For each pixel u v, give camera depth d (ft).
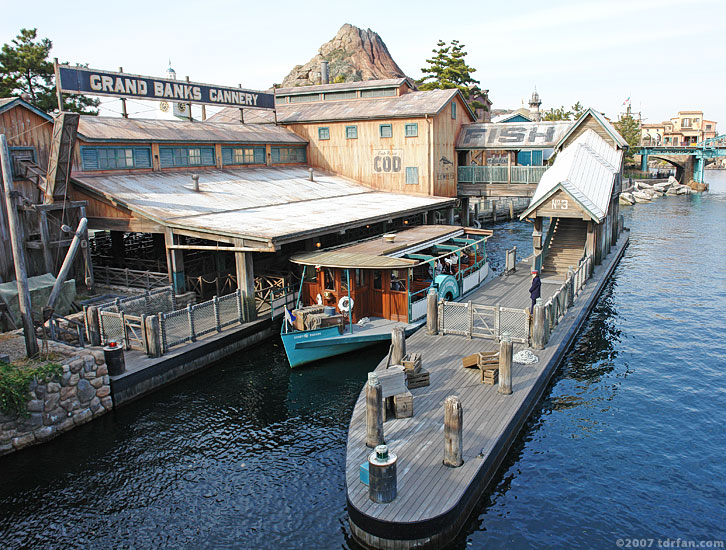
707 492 41.32
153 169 97.55
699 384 59.57
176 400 57.52
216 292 83.41
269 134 126.21
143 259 93.76
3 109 71.20
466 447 41.27
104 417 54.03
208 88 114.01
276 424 52.65
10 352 55.42
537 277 66.08
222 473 44.88
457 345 61.93
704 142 335.47
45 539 37.83
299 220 79.97
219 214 80.79
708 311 84.74
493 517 38.40
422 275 81.10
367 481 37.06
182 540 37.45
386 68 401.70
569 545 35.88
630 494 41.09
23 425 48.29
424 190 125.59
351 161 132.46
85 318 62.28
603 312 84.64
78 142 84.84
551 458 45.52
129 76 97.45
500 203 213.25
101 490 42.98
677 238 151.43
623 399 56.13
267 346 72.59
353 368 65.05
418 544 33.94
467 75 233.55
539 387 53.57
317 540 36.94
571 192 86.28
